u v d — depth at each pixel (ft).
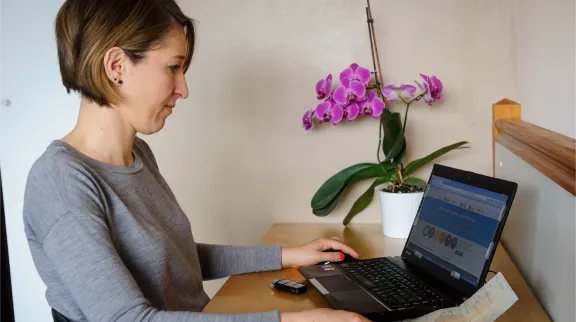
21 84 7.33
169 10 3.53
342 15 6.20
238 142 6.53
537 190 4.06
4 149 7.43
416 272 4.20
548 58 5.16
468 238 3.82
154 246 3.51
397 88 5.55
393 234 5.65
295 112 6.39
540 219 3.95
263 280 4.39
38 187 3.17
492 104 6.03
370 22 6.02
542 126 5.14
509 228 5.22
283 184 6.49
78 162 3.28
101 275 2.92
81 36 3.32
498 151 5.85
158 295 3.52
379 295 3.70
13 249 7.54
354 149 6.32
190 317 2.97
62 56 3.42
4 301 7.89
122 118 3.58
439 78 6.10
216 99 6.51
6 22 7.23
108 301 2.89
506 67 5.97
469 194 4.01
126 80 3.42
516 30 5.90
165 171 6.70
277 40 6.33
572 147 3.30
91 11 3.31
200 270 4.25
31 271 7.58
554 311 3.56
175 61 3.56
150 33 3.37
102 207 3.25
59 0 7.18
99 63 3.32
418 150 6.19
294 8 6.27
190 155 6.63
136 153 4.04
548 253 3.71
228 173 6.59
